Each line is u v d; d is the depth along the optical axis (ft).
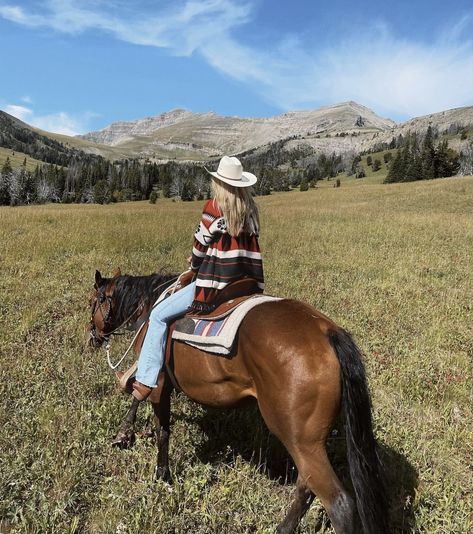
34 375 20.44
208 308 12.68
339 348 10.49
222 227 12.49
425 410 19.16
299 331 10.83
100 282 17.87
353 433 10.17
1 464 14.74
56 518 12.97
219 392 12.36
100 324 17.72
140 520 12.83
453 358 24.21
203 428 17.31
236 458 15.58
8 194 420.36
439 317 30.19
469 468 15.85
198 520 13.16
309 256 48.29
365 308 31.14
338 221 81.66
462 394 20.58
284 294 33.96
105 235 51.80
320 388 10.33
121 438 16.44
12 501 13.25
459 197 138.10
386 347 24.97
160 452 14.51
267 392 10.89
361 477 10.01
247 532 12.73
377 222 77.87
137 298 16.43
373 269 43.19
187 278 14.07
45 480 14.19
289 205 161.79
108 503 13.50
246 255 12.84
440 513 13.33
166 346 13.60
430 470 15.20
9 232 52.49
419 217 86.28
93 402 18.42
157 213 87.71
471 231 65.72
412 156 369.91
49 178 517.96
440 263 45.50
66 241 47.96
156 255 44.52
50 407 17.67
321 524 13.10
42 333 25.63
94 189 463.83
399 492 14.20
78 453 15.39
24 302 30.17
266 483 14.49
